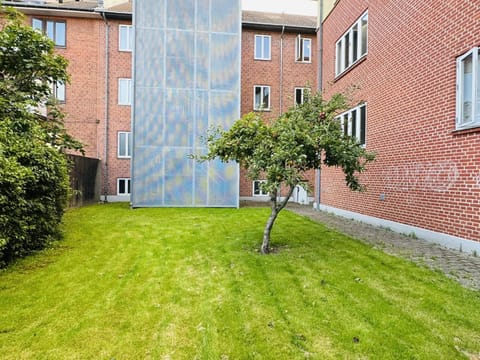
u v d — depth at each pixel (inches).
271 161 189.0
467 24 209.8
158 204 471.8
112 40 593.6
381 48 313.0
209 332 112.5
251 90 640.4
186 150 480.1
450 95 223.9
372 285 151.3
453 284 150.6
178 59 482.6
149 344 105.9
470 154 205.8
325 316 122.4
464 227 210.2
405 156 273.4
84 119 592.1
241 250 216.1
